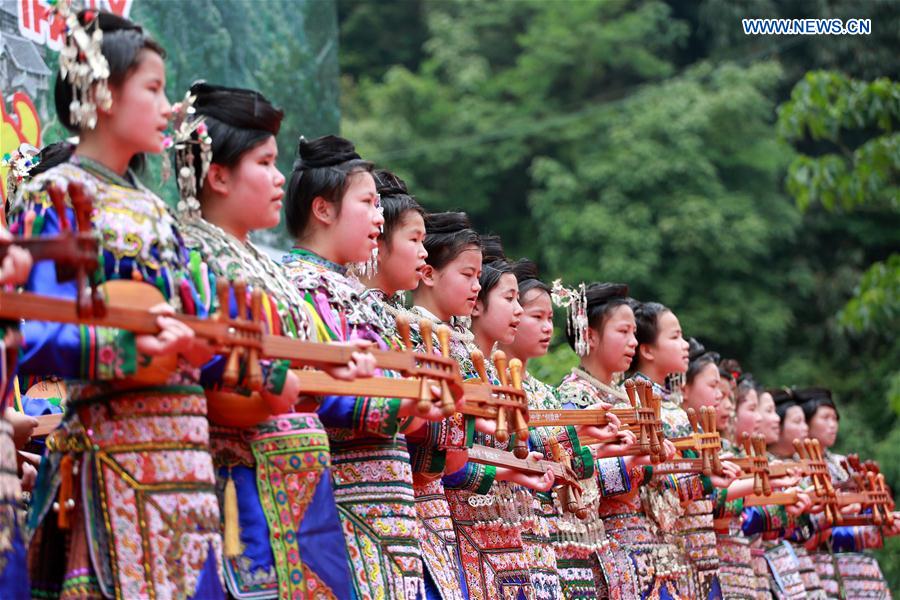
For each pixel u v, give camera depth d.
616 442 8.18
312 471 5.39
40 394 6.57
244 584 5.12
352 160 6.43
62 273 4.25
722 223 28.39
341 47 36.38
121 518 4.67
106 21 4.89
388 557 6.00
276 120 5.61
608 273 27.75
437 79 34.91
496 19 34.66
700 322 28.00
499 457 7.22
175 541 4.70
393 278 7.02
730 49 32.84
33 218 4.71
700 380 11.50
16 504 4.34
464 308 7.68
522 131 31.83
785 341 29.22
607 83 33.59
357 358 5.07
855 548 13.94
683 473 9.75
